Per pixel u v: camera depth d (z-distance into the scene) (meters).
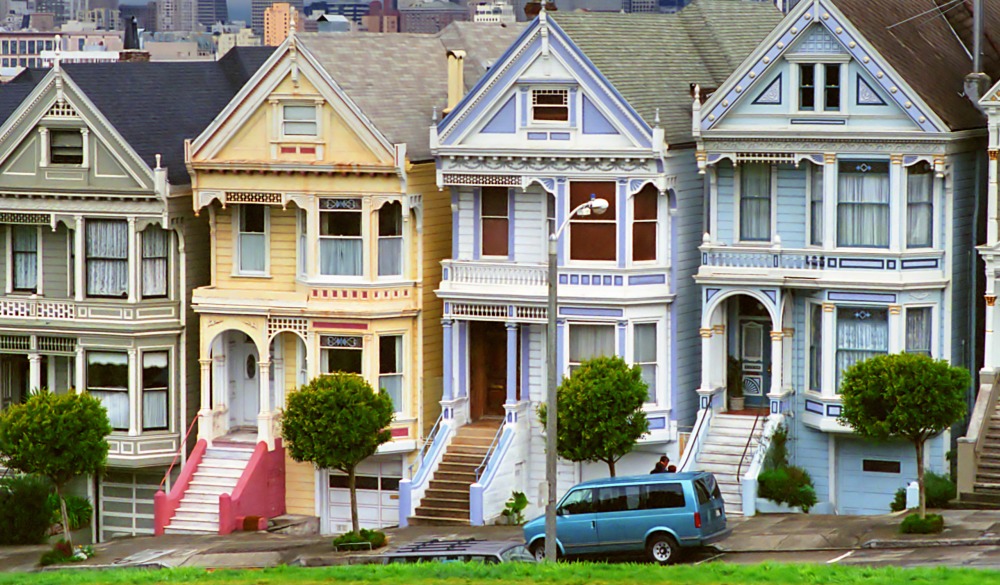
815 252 61.53
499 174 64.81
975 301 62.94
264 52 77.44
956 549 52.66
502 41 75.94
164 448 69.25
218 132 67.69
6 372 72.19
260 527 66.44
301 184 66.88
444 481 65.12
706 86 67.44
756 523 58.53
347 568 50.16
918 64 61.91
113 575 51.62
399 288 67.00
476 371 67.69
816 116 61.00
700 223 65.69
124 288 69.12
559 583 46.62
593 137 63.59
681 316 64.56
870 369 56.12
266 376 67.94
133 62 72.31
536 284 64.75
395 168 65.56
